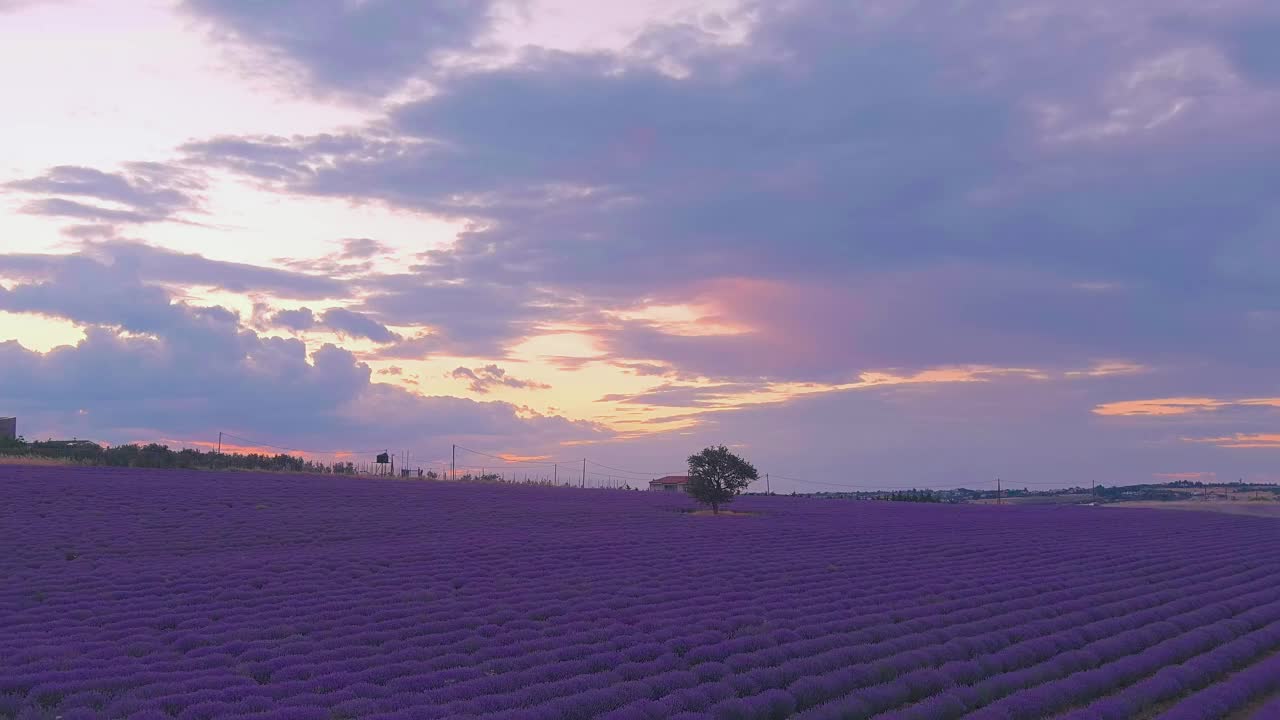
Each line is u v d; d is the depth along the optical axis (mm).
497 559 36125
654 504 78188
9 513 46281
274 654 18922
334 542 42406
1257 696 17109
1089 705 15562
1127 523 67250
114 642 20000
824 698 16266
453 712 14297
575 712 14539
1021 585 30312
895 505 95875
